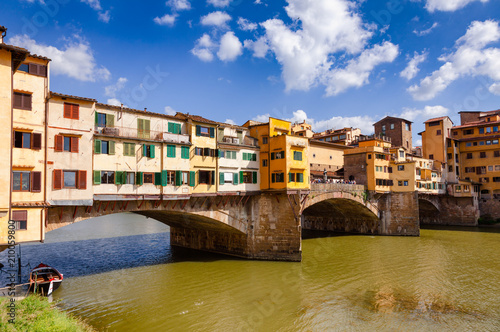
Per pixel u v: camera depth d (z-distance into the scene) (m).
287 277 33.34
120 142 29.55
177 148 33.25
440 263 39.16
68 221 26.91
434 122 78.88
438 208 75.00
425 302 26.58
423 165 72.00
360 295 28.22
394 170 61.72
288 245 39.31
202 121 35.97
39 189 23.33
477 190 74.88
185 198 33.41
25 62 23.42
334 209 61.91
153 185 31.41
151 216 41.84
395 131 88.75
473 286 30.53
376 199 60.41
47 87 24.31
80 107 26.59
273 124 42.12
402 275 34.12
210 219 37.62
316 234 63.56
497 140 73.00
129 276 33.31
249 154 40.72
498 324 22.56
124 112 30.67
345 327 22.23
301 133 74.81
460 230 66.56
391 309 25.17
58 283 27.97
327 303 26.42
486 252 45.28
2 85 20.53
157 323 22.77
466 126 77.62
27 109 23.25
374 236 59.97
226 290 29.45
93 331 20.59
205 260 40.06
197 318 23.62
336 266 37.69
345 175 62.34
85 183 26.38
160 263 38.62
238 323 22.97
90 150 26.84
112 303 26.08
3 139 20.53
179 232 49.84
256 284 31.11
